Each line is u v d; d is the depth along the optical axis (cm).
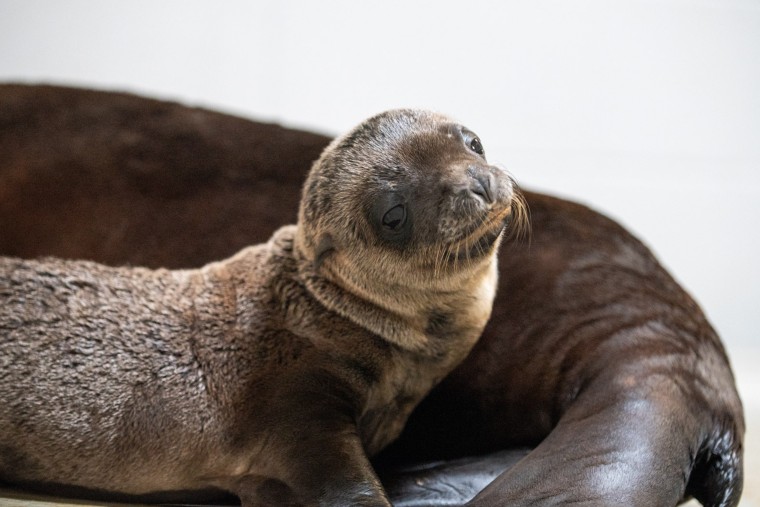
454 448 729
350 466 581
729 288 1605
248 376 636
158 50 1541
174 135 825
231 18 1550
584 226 760
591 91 1595
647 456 584
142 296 657
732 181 1603
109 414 616
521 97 1593
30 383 614
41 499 621
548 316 720
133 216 810
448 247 618
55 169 823
